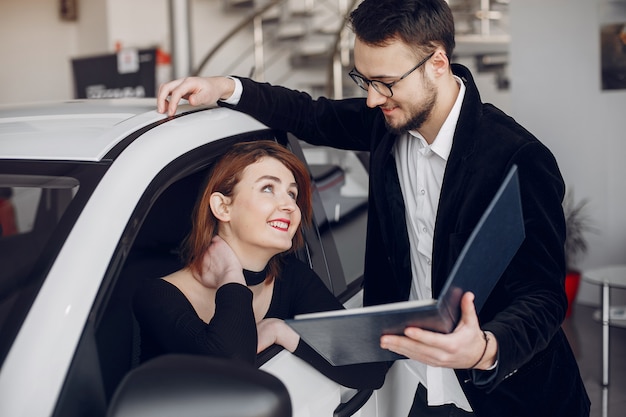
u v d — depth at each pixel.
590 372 4.26
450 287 1.17
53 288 1.12
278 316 1.65
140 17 8.39
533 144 1.54
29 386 1.04
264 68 8.59
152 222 1.87
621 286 3.91
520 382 1.62
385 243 1.80
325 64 8.35
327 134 1.97
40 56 8.80
